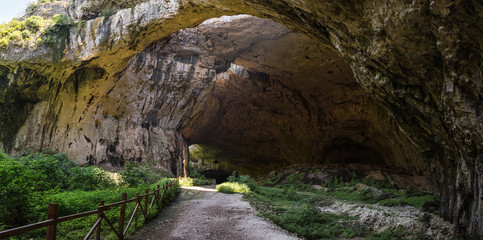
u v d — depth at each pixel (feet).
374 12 20.86
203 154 153.48
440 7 15.92
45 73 62.03
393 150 90.63
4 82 59.82
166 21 57.06
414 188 63.16
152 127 85.56
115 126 75.00
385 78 26.48
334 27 26.37
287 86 110.93
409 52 21.34
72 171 44.62
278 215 35.42
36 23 59.88
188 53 88.22
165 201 39.50
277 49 86.69
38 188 27.40
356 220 31.63
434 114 24.77
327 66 92.38
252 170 143.95
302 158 124.77
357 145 115.65
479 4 14.23
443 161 30.14
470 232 22.77
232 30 80.74
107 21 61.11
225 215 32.83
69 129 66.95
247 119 129.08
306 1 24.56
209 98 108.06
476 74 17.20
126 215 26.68
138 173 52.16
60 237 19.94
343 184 73.97
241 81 112.57
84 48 61.57
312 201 47.75
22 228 10.09
